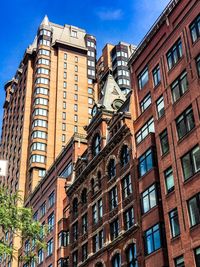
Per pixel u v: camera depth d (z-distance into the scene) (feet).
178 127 116.88
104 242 144.66
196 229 99.96
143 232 123.13
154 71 137.90
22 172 334.85
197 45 116.67
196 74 113.70
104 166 157.48
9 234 262.06
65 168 209.46
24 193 320.91
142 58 148.66
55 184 209.05
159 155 122.83
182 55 122.83
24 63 410.31
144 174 129.18
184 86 119.03
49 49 391.24
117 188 144.46
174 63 126.82
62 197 202.18
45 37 396.16
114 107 171.32
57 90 367.86
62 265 177.47
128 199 135.95
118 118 152.87
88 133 177.68
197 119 108.88
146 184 127.13
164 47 134.21
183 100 116.98
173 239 107.24
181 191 108.47
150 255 116.47
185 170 109.70
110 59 400.06
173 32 130.41
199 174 103.60
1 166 91.76
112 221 144.05
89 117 365.20
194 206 102.94
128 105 152.05
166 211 112.98
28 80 384.47
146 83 143.74
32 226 111.65
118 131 148.05
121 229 135.33
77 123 356.38
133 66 154.61
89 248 155.22
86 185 171.42
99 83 396.78
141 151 134.21
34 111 354.33
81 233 167.22
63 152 215.51
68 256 176.55
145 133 136.36
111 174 153.48
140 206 128.26
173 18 131.95
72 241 174.91
